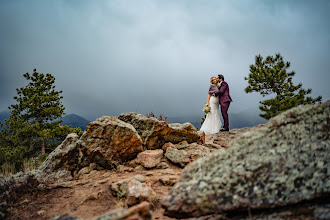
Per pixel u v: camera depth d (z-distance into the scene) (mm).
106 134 6066
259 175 2215
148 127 6613
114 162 5891
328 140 2291
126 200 3482
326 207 1936
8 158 12570
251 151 2436
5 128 15000
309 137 2375
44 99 16219
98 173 5793
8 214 3477
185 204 2219
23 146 14336
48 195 4418
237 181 2229
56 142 17453
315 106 2643
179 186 2389
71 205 3834
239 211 2199
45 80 17328
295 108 2711
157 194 3932
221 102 10430
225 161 2439
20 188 4336
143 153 5875
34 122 15906
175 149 5895
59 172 6355
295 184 2090
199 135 7129
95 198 4027
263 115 13180
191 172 2490
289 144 2379
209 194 2215
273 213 2094
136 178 4184
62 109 17453
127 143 5930
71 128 16875
